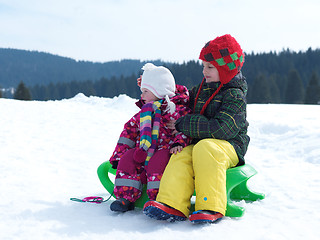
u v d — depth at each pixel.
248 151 4.54
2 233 1.79
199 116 2.17
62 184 2.82
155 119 2.27
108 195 2.59
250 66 103.62
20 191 2.54
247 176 2.13
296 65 105.94
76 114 7.35
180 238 1.73
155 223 1.95
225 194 1.98
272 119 6.11
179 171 2.01
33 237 1.74
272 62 104.44
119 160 2.24
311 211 2.17
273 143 4.88
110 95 116.75
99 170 2.52
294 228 1.89
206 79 2.34
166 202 1.93
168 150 2.22
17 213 2.08
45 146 4.38
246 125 2.31
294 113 7.13
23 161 3.53
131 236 1.76
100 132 5.69
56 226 1.89
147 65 2.42
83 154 4.08
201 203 1.94
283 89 84.50
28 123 6.00
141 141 2.19
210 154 1.99
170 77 2.42
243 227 1.89
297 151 4.28
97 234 1.79
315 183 2.90
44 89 143.75
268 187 2.82
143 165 2.21
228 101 2.20
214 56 2.23
